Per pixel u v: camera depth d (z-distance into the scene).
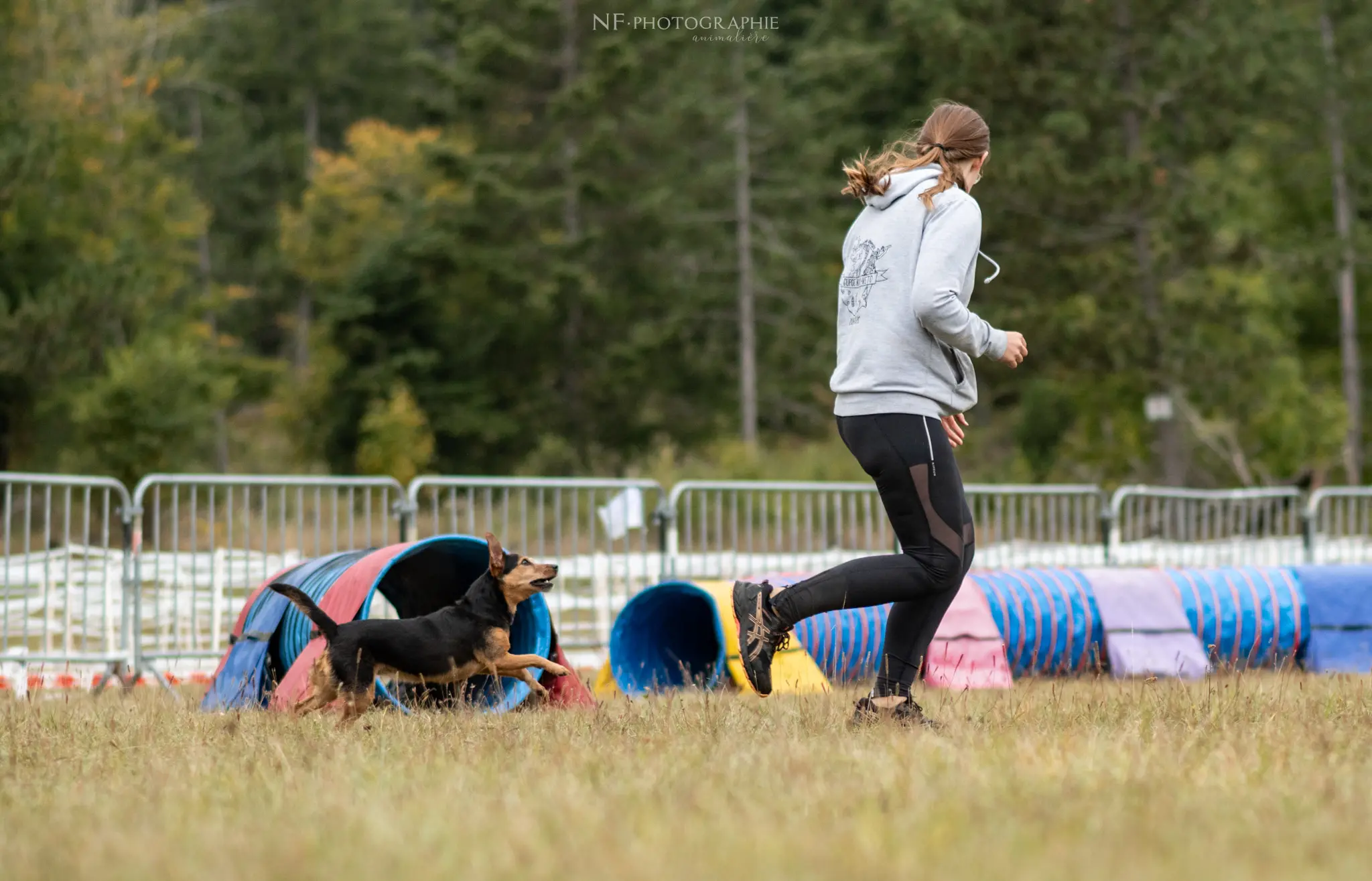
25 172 94.69
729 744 16.14
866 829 10.84
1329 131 112.00
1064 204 98.12
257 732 18.88
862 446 17.80
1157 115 98.69
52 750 17.47
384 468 113.88
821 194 126.56
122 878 10.02
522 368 128.50
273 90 175.00
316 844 10.86
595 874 9.81
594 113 120.88
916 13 102.62
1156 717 18.52
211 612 38.25
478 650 22.86
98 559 39.66
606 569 42.25
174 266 130.25
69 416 96.31
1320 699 21.27
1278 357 108.06
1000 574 35.16
